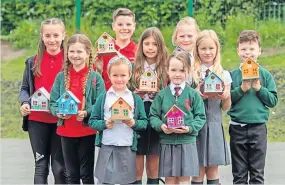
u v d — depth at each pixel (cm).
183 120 718
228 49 1470
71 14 1540
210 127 754
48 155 781
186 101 732
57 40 773
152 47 768
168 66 742
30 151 1046
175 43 822
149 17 1502
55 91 753
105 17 1523
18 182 855
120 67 730
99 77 759
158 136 765
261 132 761
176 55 739
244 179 767
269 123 1215
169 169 729
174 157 728
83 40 752
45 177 775
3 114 1276
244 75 746
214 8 1485
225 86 752
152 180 779
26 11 1582
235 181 769
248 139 762
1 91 1373
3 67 1480
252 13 1488
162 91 742
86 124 748
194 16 1486
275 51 1456
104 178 725
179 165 728
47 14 1570
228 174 901
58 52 782
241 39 777
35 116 770
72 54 747
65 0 1545
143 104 741
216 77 743
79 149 754
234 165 769
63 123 749
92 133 753
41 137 771
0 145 1091
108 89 810
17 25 1579
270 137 1167
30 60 785
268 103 757
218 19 1488
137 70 768
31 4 1581
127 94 736
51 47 773
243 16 1489
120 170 726
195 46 769
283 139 1160
